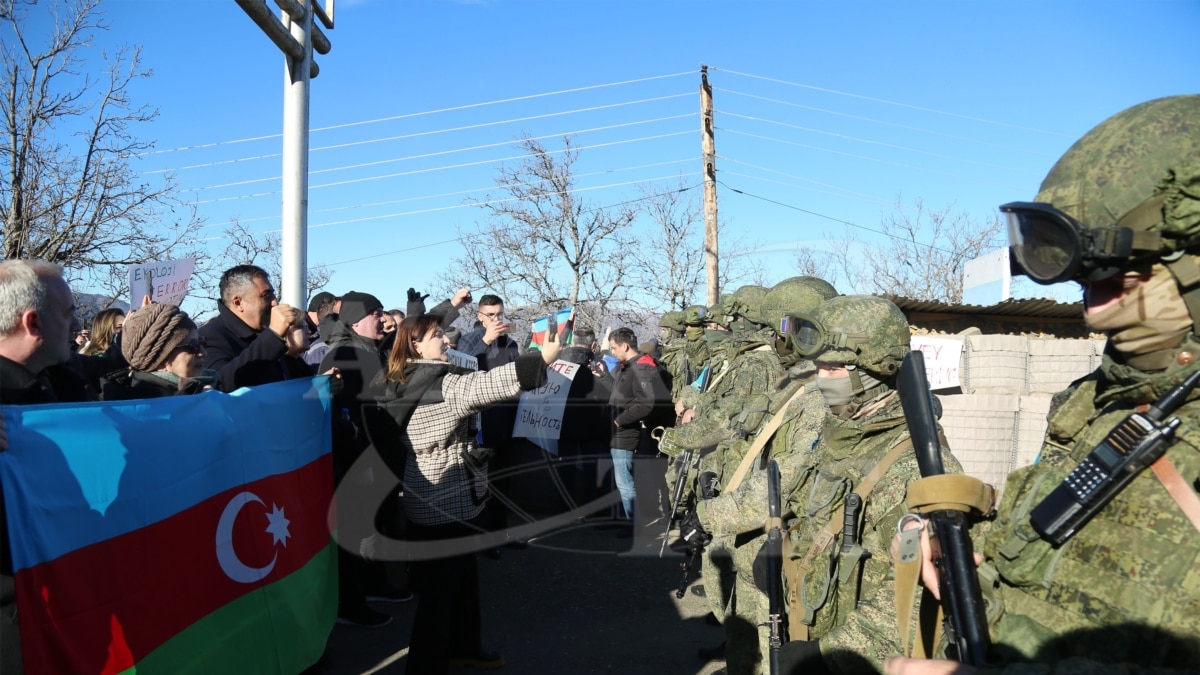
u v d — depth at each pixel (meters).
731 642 3.54
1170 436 1.32
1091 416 1.51
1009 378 8.88
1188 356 1.34
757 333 5.20
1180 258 1.33
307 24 7.01
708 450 4.96
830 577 2.42
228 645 3.35
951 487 1.65
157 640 2.92
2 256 14.96
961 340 8.99
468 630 4.86
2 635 2.28
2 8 14.66
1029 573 1.44
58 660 2.47
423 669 4.01
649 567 7.18
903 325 2.55
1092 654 1.32
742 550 3.44
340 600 5.50
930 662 1.49
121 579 2.76
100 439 2.72
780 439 3.46
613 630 5.62
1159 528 1.29
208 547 3.28
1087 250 1.33
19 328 2.60
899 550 1.79
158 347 3.54
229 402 3.54
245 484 3.59
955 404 8.79
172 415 3.11
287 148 6.97
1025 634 1.42
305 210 7.04
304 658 4.01
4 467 2.35
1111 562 1.33
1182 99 1.39
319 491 4.38
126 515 2.80
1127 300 1.38
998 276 6.97
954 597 1.56
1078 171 1.41
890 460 2.39
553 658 5.08
